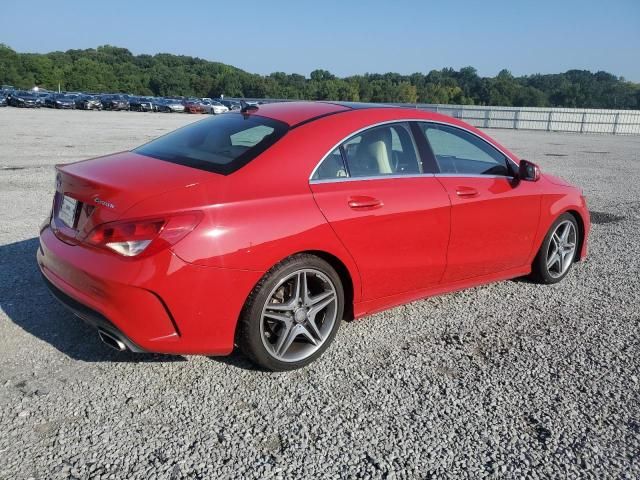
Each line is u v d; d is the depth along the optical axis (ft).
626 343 12.55
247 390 9.88
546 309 14.39
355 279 11.09
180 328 9.11
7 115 102.27
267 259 9.52
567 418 9.48
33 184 28.32
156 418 8.93
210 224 8.98
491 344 12.20
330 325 10.98
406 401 9.77
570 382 10.70
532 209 14.58
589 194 31.99
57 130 67.67
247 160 10.11
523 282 16.42
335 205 10.44
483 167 13.83
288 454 8.22
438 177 12.54
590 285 16.42
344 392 9.96
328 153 10.83
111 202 9.04
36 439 8.26
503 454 8.46
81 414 8.93
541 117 126.00
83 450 8.07
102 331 9.30
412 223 11.67
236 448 8.30
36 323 11.95
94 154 42.06
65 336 11.47
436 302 14.55
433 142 12.80
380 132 11.85
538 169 14.48
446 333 12.67
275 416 9.14
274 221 9.59
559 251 16.17
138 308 8.77
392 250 11.48
